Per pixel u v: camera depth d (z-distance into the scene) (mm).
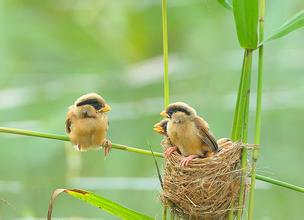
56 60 16406
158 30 16594
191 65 16016
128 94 15844
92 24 16562
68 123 10641
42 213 15023
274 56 15977
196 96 15641
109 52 16406
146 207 15344
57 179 15242
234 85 15773
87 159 15594
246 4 9031
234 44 16266
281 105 15680
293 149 15875
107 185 13359
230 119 15438
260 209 15406
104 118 10570
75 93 15734
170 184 10086
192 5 16391
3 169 15547
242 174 9672
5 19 16453
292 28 9180
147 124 15547
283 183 9469
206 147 10398
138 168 15516
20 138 15750
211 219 9984
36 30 16484
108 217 15453
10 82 16094
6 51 16328
